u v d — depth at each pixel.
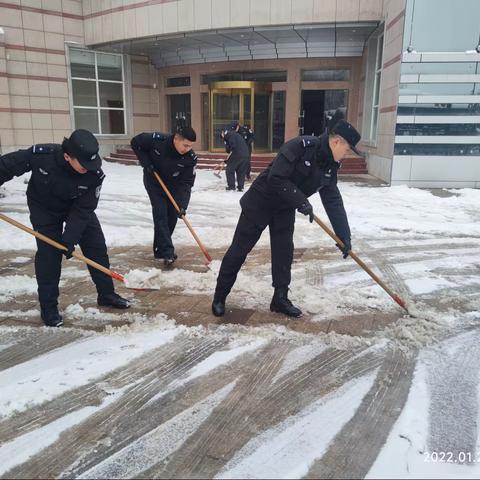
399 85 10.62
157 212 4.99
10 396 2.65
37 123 16.22
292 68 16.12
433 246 5.91
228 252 3.59
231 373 2.90
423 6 10.22
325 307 3.86
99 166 3.09
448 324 3.60
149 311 3.81
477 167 10.93
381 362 3.04
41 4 15.70
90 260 3.61
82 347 3.21
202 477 2.08
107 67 17.72
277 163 3.21
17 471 2.11
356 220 7.31
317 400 2.63
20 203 8.53
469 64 10.39
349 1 12.97
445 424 2.43
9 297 4.08
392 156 11.09
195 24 14.42
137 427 2.40
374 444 2.28
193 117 17.86
